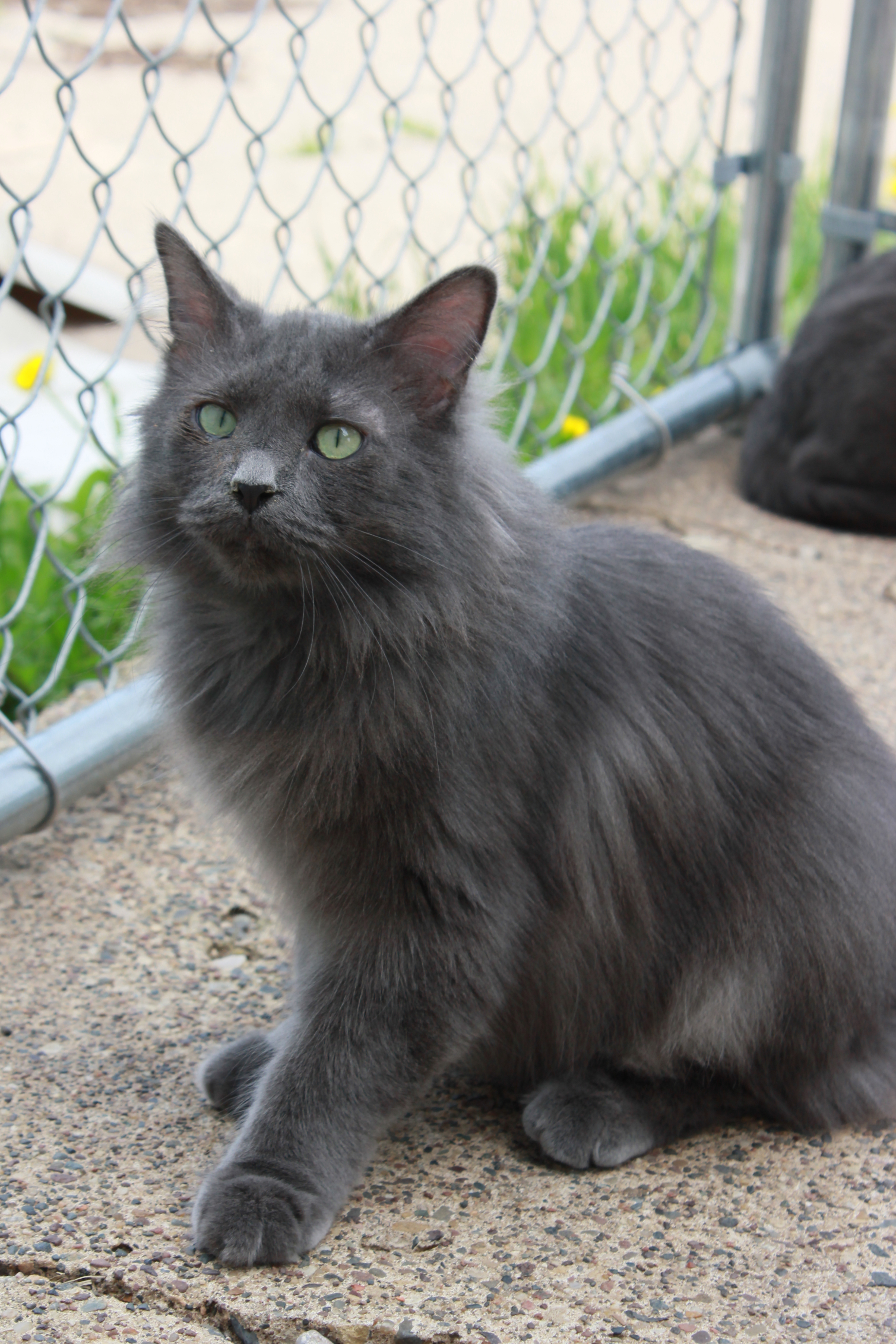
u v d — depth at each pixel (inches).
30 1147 42.5
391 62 129.4
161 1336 39.3
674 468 73.7
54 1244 40.6
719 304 86.3
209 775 43.8
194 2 51.9
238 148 107.5
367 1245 41.2
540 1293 40.3
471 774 42.2
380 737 42.0
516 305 63.6
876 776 45.4
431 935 42.4
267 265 89.4
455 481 42.6
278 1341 39.5
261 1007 46.1
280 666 43.0
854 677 56.2
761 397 74.8
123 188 97.4
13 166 98.7
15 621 55.4
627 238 72.4
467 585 42.4
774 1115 44.7
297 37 60.4
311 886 43.1
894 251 72.2
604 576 44.6
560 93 76.5
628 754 43.4
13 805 48.7
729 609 45.4
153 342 52.2
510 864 42.7
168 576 43.6
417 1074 42.8
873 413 65.7
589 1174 43.0
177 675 44.0
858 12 71.1
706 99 70.3
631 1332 39.6
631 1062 44.7
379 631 42.1
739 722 44.4
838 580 61.8
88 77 116.3
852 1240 41.5
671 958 44.2
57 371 74.1
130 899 48.7
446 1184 42.7
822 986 44.0
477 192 97.0
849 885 44.3
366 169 106.5
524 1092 45.2
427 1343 39.4
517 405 72.8
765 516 68.6
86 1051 44.8
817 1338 39.7
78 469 66.9
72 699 54.5
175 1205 41.7
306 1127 41.9
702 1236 41.6
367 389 42.1
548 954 43.8
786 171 72.0
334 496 41.7
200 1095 44.1
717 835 43.9
